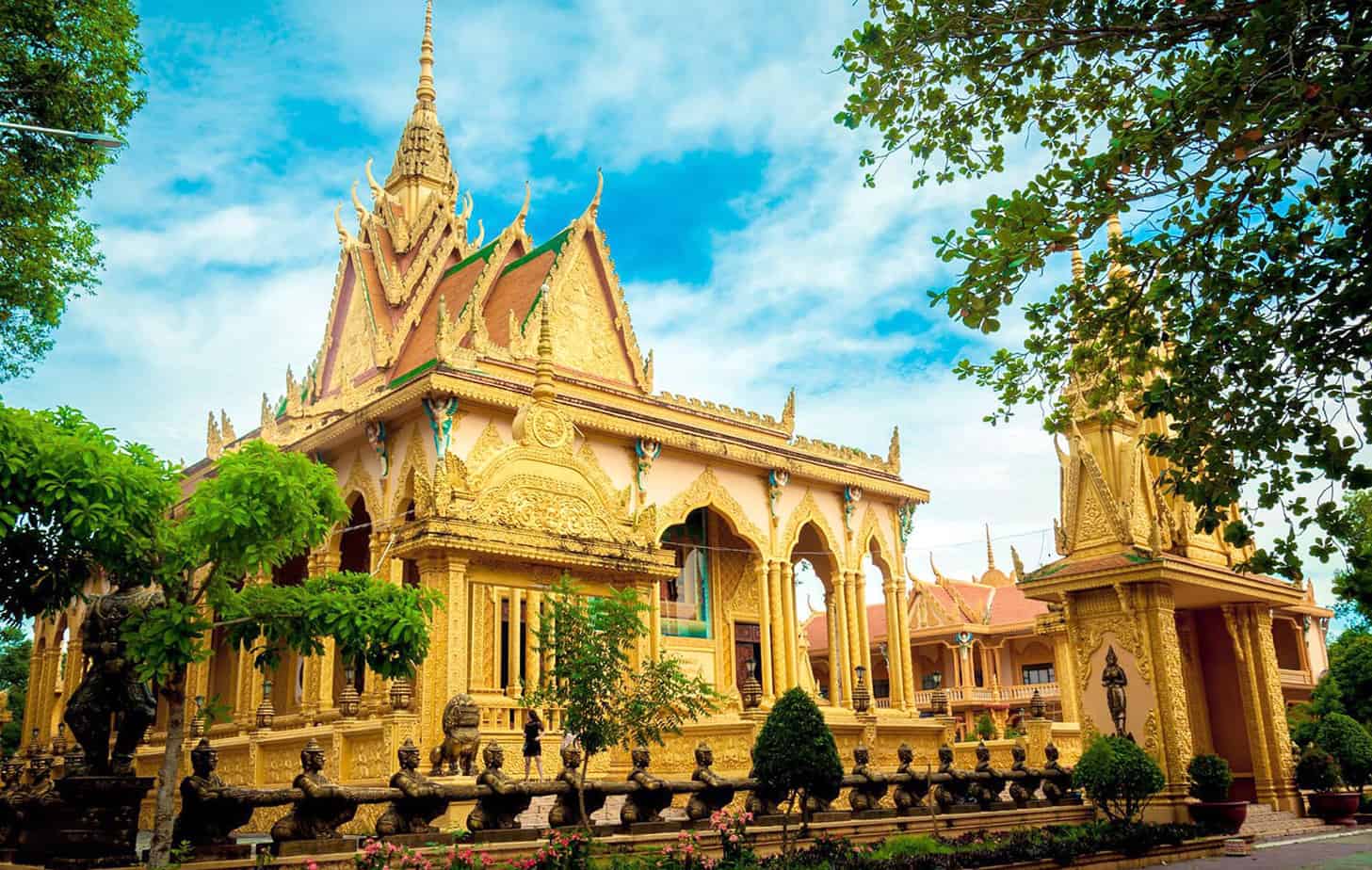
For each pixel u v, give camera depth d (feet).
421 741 56.80
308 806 36.22
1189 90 31.12
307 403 114.32
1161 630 65.26
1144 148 31.65
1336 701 105.40
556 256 100.63
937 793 57.57
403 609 37.01
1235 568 33.09
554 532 61.87
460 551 57.93
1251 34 28.86
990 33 34.81
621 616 44.98
